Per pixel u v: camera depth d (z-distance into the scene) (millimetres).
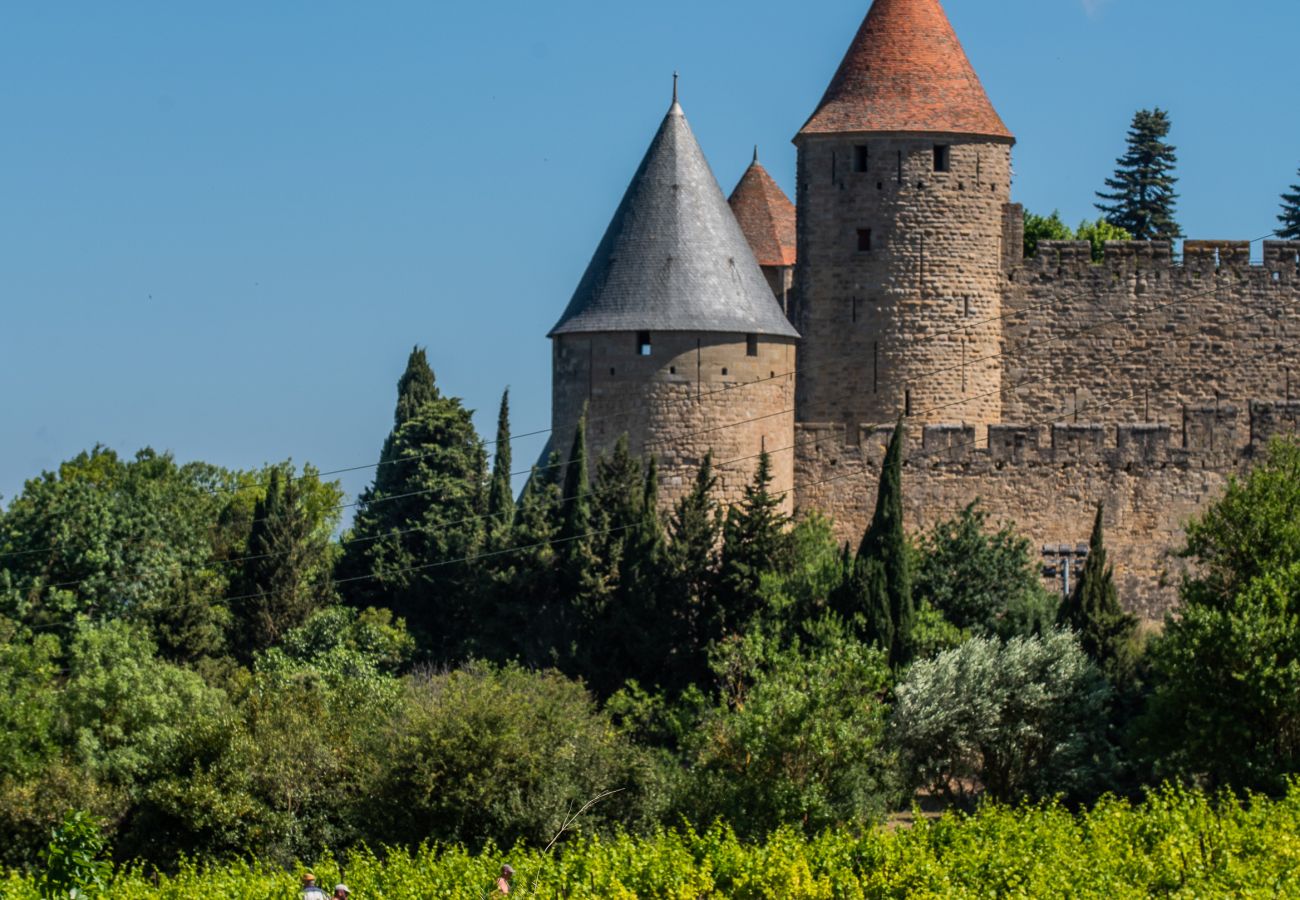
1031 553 184500
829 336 199625
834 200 199375
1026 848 118062
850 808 138375
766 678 150625
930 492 192000
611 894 116500
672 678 168375
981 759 154250
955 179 199250
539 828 133000
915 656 161375
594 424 185250
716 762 140625
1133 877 115250
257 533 189250
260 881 123125
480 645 177250
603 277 186375
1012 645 154750
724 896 120312
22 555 192000
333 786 139125
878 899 116938
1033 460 191875
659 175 187875
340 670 170125
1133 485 191625
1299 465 161375
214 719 143500
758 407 185875
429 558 190125
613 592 172750
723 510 183750
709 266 185875
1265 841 118375
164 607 181000
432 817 134000
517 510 186750
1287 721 143750
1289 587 147875
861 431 192625
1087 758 151375
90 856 119000
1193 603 150625
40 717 151375
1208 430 191500
